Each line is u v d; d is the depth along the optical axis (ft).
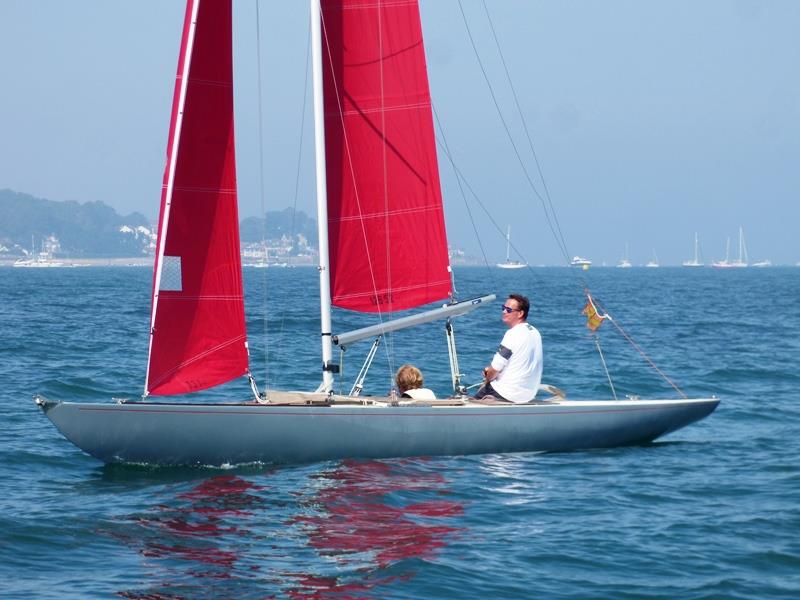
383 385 169.78
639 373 189.06
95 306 424.87
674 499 87.97
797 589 64.54
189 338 100.01
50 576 65.67
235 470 96.99
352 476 93.66
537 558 70.33
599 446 110.42
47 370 181.68
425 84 112.47
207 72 99.71
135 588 63.41
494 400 107.34
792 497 88.79
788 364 207.00
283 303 458.09
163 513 81.30
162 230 98.89
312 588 63.72
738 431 126.52
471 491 89.15
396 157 111.86
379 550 71.77
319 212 108.27
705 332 299.38
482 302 108.78
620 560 70.13
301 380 175.32
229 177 100.73
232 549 71.92
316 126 108.06
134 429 96.12
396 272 112.16
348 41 110.32
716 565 69.15
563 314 390.63
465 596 62.80
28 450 107.24
